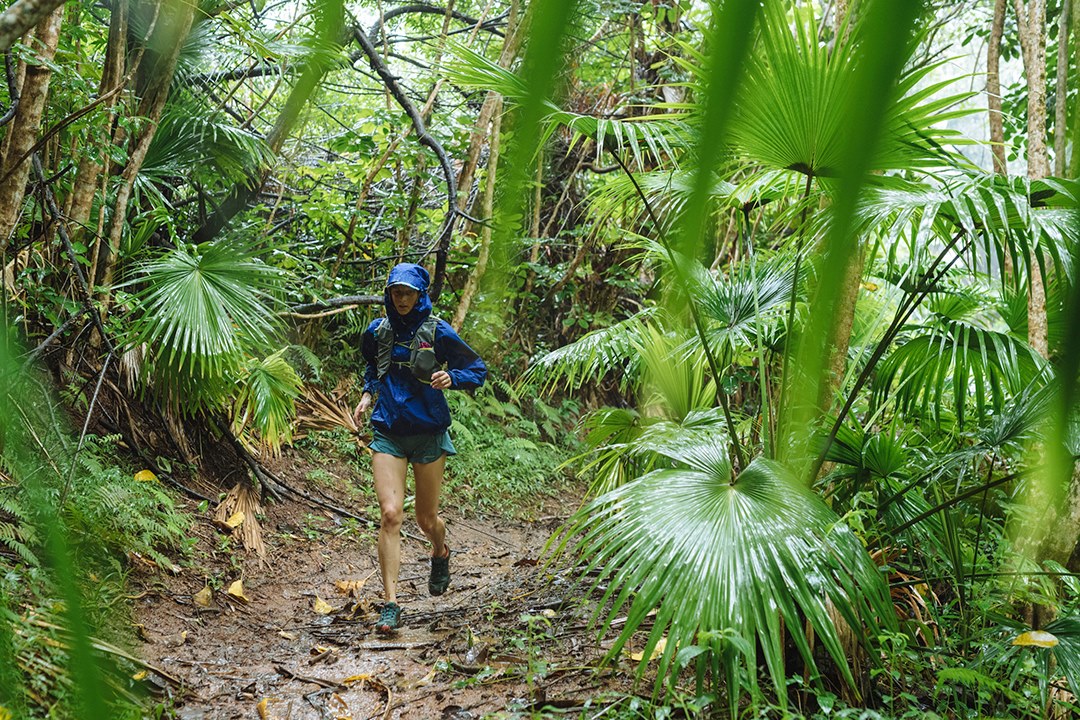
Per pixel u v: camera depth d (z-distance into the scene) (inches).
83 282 162.7
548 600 165.0
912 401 138.4
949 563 130.9
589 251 354.3
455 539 249.6
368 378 167.2
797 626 94.9
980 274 103.1
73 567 11.9
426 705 120.6
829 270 10.8
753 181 128.7
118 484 162.4
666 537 101.1
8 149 136.5
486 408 335.6
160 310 175.6
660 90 332.8
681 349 147.0
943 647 120.7
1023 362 130.2
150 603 150.7
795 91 84.9
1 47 30.9
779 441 111.2
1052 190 92.0
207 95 230.7
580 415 381.7
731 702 88.7
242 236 207.5
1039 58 149.6
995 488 156.5
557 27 9.1
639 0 325.7
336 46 12.1
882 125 8.5
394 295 159.9
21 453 12.4
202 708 120.0
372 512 245.0
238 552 191.5
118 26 158.7
